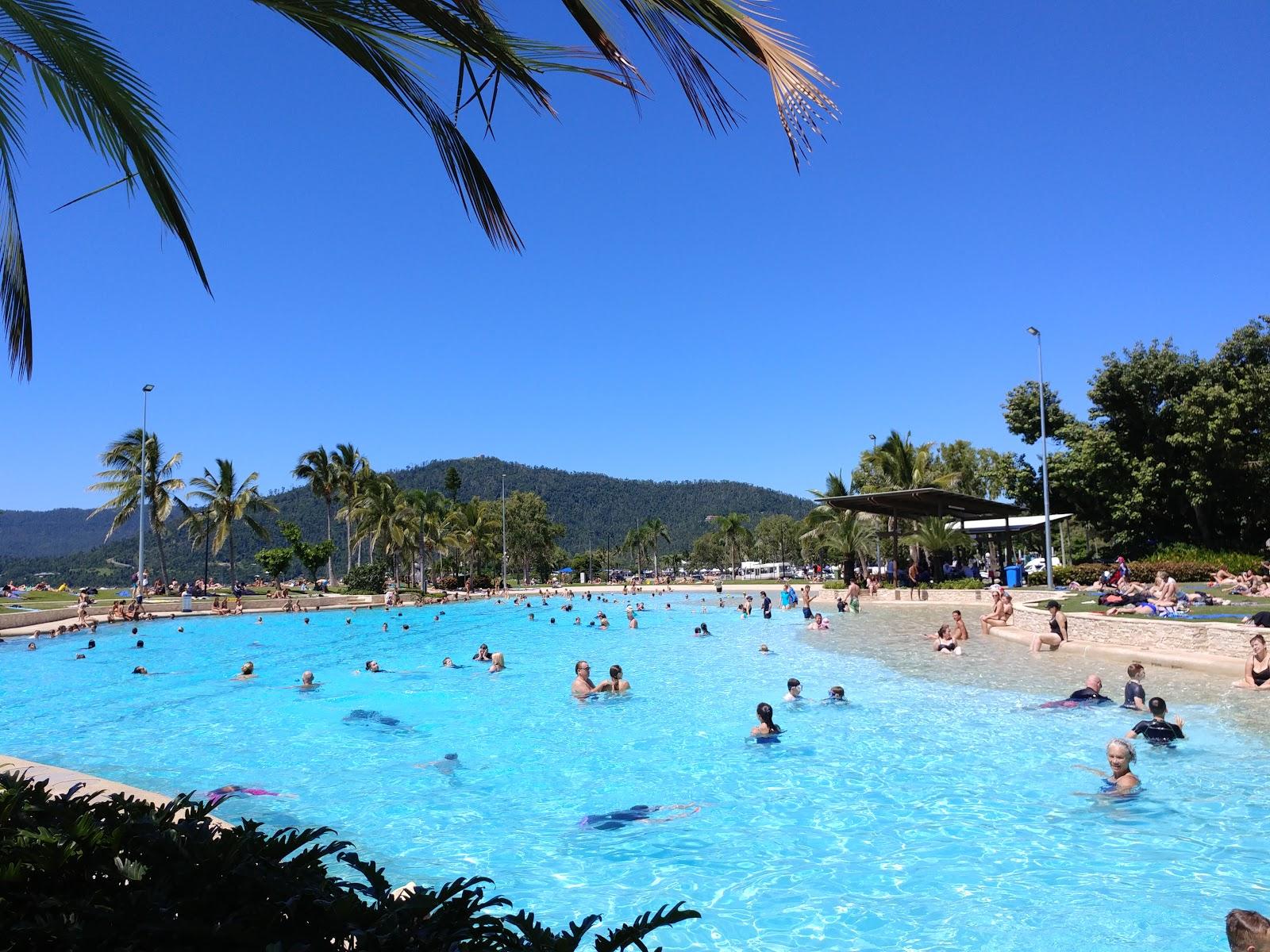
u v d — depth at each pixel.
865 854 7.50
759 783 10.03
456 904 3.04
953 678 17.41
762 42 2.76
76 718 15.45
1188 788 9.05
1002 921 6.02
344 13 3.50
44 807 3.71
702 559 134.50
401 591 62.56
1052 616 21.05
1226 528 39.28
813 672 19.31
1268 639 16.28
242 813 9.25
